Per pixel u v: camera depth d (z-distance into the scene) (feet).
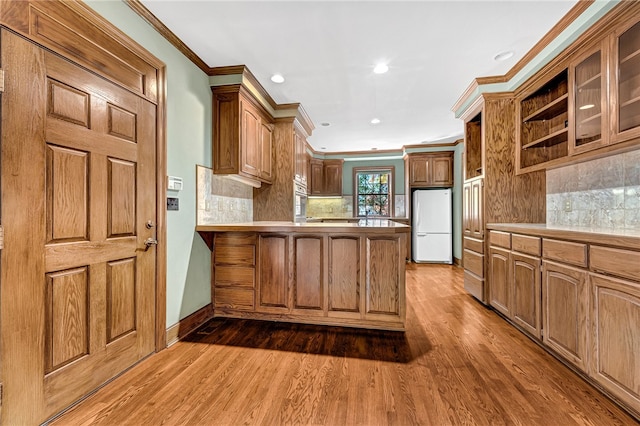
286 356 6.53
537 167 8.48
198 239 8.45
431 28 6.96
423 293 11.71
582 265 5.48
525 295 7.43
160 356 6.55
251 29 6.98
